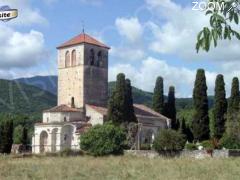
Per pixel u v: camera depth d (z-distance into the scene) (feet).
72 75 380.78
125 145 270.67
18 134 430.20
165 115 385.09
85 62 376.27
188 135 364.17
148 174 106.11
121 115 310.04
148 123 358.84
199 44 21.70
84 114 362.12
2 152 320.09
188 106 571.69
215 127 309.83
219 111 310.04
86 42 377.09
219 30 21.53
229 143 254.47
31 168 128.98
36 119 431.43
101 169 125.90
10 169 124.06
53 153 262.26
